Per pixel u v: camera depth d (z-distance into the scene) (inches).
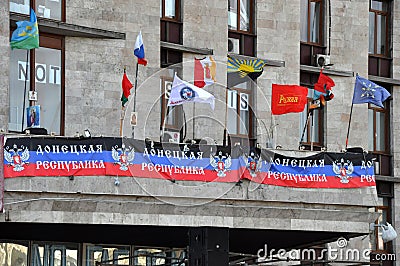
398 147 2060.8
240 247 1772.9
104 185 1478.8
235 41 1849.2
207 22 1811.0
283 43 1888.5
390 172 2057.1
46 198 1450.5
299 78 1903.3
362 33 1998.0
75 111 1662.2
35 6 1633.9
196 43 1800.0
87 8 1679.4
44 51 1643.7
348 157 1647.4
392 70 2071.9
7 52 1578.5
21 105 1614.2
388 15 2074.3
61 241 1652.3
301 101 1763.0
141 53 1612.9
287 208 1590.8
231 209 1551.4
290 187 1600.6
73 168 1467.8
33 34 1544.0
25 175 1445.6
